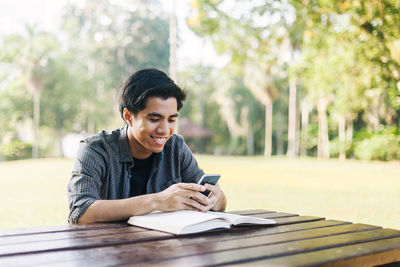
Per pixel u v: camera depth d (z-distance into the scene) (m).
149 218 1.85
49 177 13.55
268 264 1.26
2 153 38.50
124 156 2.32
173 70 23.39
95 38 44.75
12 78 39.38
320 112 31.00
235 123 42.38
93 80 41.38
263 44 11.52
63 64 39.59
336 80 12.77
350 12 8.18
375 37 7.96
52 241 1.54
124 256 1.33
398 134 20.97
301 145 37.56
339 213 6.26
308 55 12.99
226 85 41.69
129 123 2.25
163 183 2.53
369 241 1.63
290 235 1.71
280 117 41.25
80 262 1.26
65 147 42.41
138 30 44.59
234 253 1.38
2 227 5.21
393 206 6.86
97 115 41.59
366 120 27.56
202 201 2.04
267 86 33.16
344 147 27.06
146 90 2.09
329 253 1.41
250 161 26.12
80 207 2.01
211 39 11.33
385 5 7.48
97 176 2.21
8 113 39.09
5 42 38.53
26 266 1.22
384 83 8.94
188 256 1.34
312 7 9.10
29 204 7.45
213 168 18.44
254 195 8.67
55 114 40.28
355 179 12.69
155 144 2.17
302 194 8.82
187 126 43.06
